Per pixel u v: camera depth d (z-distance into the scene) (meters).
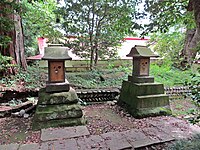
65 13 6.70
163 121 3.48
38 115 3.12
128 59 8.78
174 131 2.98
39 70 7.03
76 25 6.88
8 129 3.13
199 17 2.10
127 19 3.56
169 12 3.06
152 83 3.96
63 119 3.21
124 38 8.10
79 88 5.66
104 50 7.29
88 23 6.88
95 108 4.44
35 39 8.77
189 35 6.73
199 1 2.06
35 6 8.20
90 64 7.45
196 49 2.41
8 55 6.02
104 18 6.79
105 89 5.22
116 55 7.80
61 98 3.26
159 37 8.16
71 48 7.07
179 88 5.47
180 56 7.32
